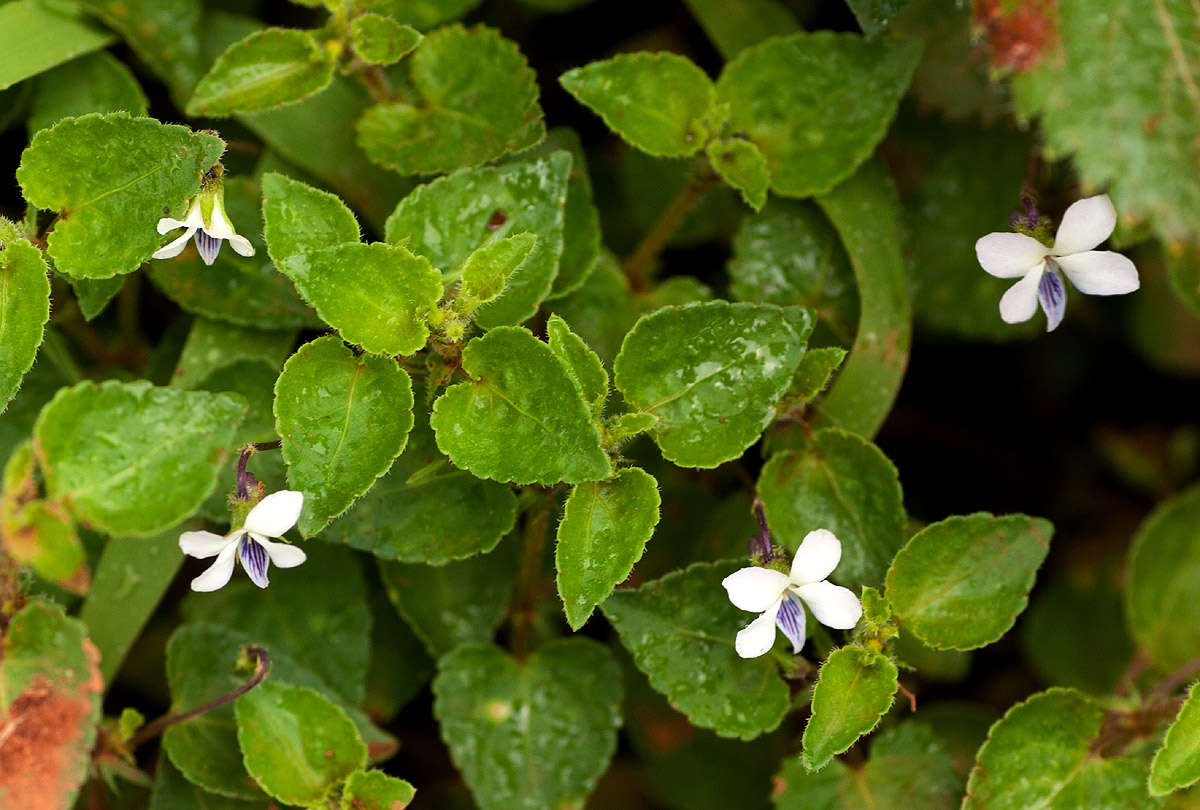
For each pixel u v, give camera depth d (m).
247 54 0.34
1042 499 0.39
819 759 0.32
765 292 0.35
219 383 0.34
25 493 0.31
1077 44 0.33
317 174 0.35
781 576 0.32
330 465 0.32
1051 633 0.38
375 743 0.34
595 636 0.36
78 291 0.33
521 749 0.35
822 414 0.35
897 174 0.37
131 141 0.32
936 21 0.36
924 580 0.33
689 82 0.35
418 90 0.35
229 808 0.34
